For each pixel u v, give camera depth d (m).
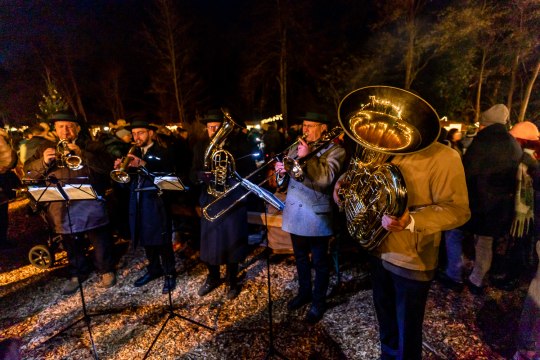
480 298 2.81
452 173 1.57
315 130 2.37
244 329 2.60
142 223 3.04
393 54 10.62
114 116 16.28
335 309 2.76
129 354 2.42
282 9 12.30
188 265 3.72
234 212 2.82
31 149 3.96
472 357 2.20
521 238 2.82
